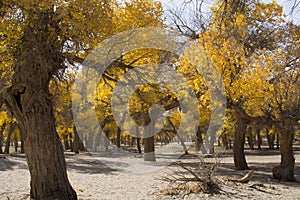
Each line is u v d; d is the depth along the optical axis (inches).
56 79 369.4
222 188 441.7
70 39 311.6
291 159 568.1
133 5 461.4
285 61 478.6
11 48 297.0
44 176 319.0
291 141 565.0
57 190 320.2
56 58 325.7
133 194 410.0
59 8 265.4
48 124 325.7
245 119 490.6
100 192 425.1
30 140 319.9
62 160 331.0
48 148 321.1
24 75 316.2
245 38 474.0
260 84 448.1
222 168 756.6
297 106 497.0
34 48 297.0
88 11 283.9
